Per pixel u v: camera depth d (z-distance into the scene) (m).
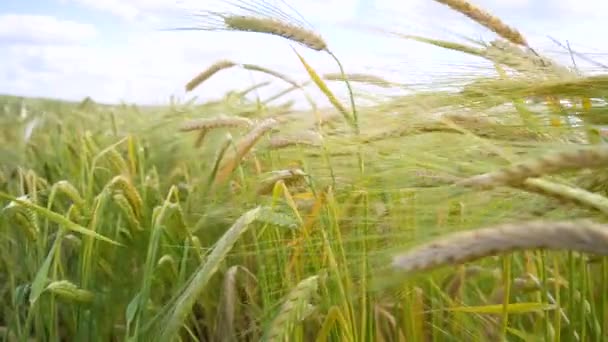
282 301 0.52
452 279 0.54
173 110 1.26
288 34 0.59
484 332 0.53
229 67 0.82
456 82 0.51
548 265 0.56
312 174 0.60
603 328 0.47
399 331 0.52
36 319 0.65
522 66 0.50
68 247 0.77
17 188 0.92
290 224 0.54
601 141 0.42
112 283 0.64
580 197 0.34
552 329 0.48
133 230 0.67
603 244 0.25
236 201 0.69
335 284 0.51
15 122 1.30
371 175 0.53
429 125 0.51
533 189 0.35
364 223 0.50
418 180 0.48
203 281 0.46
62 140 1.15
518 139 0.47
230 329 0.59
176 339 0.58
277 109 0.86
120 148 1.18
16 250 0.78
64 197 0.89
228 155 0.74
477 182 0.34
